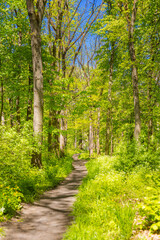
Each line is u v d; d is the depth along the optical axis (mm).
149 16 14109
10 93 16234
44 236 4414
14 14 17578
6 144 6906
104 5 19578
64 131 14492
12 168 6770
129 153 10344
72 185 10547
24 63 14586
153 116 15547
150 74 15141
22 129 9266
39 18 10750
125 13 13211
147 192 5957
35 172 9422
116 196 6402
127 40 13969
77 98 14148
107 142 21766
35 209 6320
